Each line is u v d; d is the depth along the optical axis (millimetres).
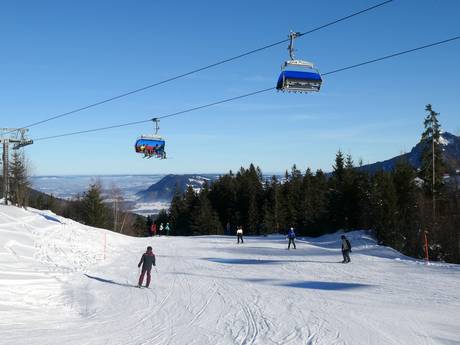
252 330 12539
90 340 11711
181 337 12023
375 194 43875
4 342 11148
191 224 90250
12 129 47094
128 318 14469
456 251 39312
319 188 82812
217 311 15133
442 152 56438
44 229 35500
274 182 87312
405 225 42500
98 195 78562
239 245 41906
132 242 44500
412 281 20219
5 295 16516
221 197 93375
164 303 16703
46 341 11438
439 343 11062
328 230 56969
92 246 34750
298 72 19250
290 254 33094
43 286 18891
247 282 20984
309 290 18641
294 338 11609
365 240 41312
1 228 30562
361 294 17562
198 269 25844
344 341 11242
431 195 53531
